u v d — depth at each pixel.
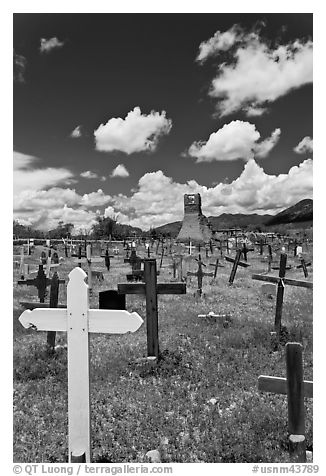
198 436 7.24
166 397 8.68
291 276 25.62
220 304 17.83
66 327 6.13
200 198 79.19
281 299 12.33
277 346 11.71
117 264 33.91
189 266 31.19
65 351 11.20
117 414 8.04
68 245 43.91
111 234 59.09
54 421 7.86
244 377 9.67
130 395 8.81
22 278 23.61
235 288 22.17
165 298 19.33
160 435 7.32
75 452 6.08
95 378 9.69
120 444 7.08
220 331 13.25
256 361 10.63
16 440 7.23
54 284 11.51
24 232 47.53
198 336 12.66
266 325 13.62
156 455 6.66
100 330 6.00
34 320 6.23
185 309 16.64
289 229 51.78
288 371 5.58
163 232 59.22
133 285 10.66
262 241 43.44
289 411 5.61
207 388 9.11
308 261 32.00
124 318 5.91
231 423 7.54
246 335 12.64
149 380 9.62
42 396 8.88
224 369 10.09
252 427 7.39
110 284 22.42
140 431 7.44
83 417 6.09
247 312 16.11
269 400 8.52
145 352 11.28
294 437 5.58
